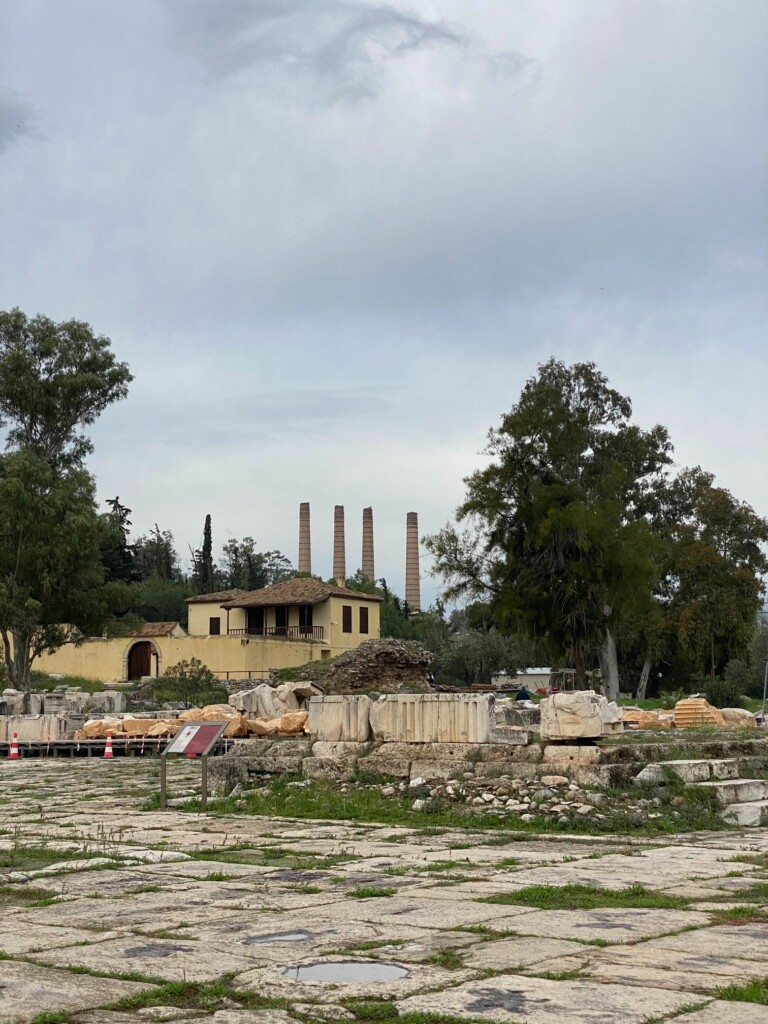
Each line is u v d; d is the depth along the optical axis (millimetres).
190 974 7688
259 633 89875
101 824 17500
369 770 19672
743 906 9781
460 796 17906
